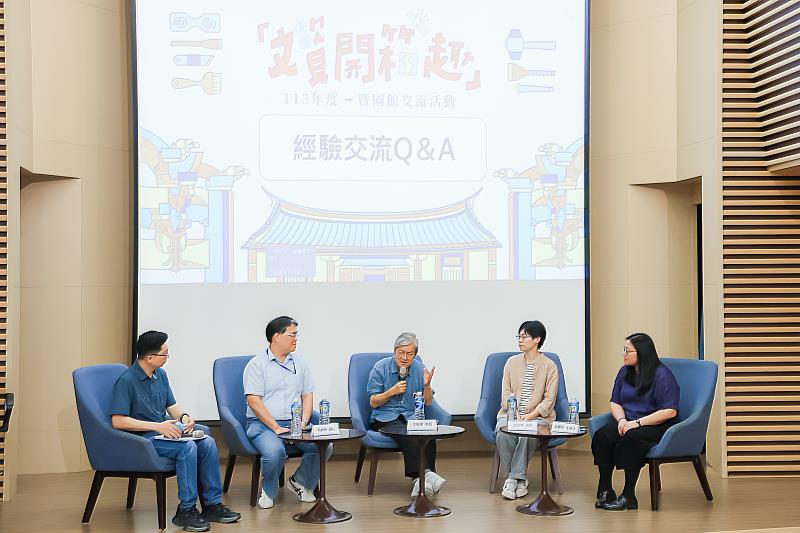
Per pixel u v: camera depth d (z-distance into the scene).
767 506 5.72
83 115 7.03
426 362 7.37
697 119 7.01
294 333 5.92
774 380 6.65
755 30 6.66
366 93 7.36
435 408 6.36
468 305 7.43
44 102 6.75
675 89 7.41
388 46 7.39
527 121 7.50
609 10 7.71
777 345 6.73
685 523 5.29
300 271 7.25
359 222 7.33
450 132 7.44
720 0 6.69
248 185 7.19
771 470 6.65
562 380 6.47
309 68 7.29
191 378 7.09
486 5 7.47
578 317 7.52
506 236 7.48
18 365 6.29
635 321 7.65
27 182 6.91
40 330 6.92
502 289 7.46
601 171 7.79
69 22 6.93
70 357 6.98
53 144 6.80
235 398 6.05
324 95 7.30
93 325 7.10
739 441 6.69
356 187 7.33
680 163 7.32
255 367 5.85
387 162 7.37
